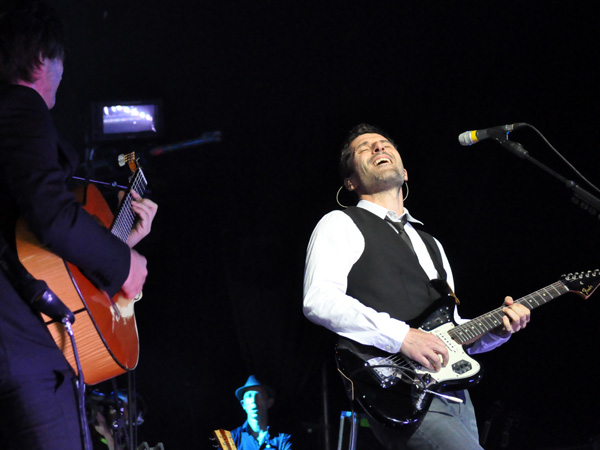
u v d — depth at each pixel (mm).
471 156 6430
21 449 1779
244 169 6961
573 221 6199
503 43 6441
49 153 1843
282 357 6738
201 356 6695
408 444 2719
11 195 1861
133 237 2441
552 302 6340
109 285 1949
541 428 6125
